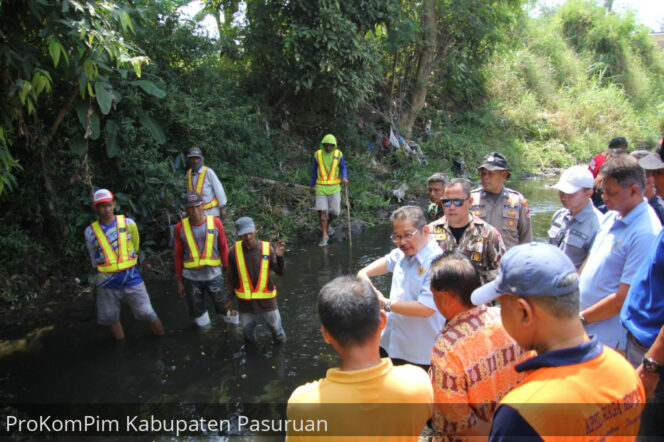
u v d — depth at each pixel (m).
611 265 2.82
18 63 4.39
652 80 25.53
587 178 3.35
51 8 4.22
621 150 4.89
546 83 19.92
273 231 8.28
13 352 4.59
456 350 1.92
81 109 6.18
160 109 7.98
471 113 16.55
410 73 14.22
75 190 6.57
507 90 18.78
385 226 9.30
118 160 6.99
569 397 1.28
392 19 10.78
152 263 6.80
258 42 10.30
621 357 1.43
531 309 1.40
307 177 10.05
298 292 6.00
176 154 8.30
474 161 14.20
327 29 9.70
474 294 1.62
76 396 3.81
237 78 11.09
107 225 4.61
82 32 4.14
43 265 6.18
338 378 1.66
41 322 5.28
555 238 3.63
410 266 3.09
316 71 10.10
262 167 9.68
